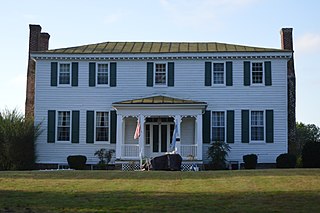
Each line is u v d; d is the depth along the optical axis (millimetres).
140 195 16062
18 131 38719
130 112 38438
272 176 21547
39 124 40375
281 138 39594
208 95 40188
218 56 40094
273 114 39781
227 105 40000
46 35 45594
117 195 16078
